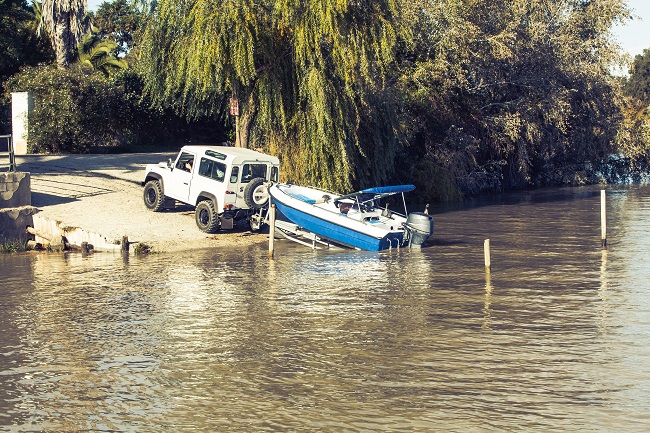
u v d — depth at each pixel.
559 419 9.99
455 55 40.84
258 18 27.97
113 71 56.25
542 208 38.12
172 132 50.28
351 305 16.48
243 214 26.41
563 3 50.44
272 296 17.44
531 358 12.53
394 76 36.56
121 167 34.97
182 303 16.80
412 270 20.81
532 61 45.62
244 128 30.73
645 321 14.88
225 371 12.06
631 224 31.20
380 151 33.69
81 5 47.47
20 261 22.72
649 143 54.41
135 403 10.74
